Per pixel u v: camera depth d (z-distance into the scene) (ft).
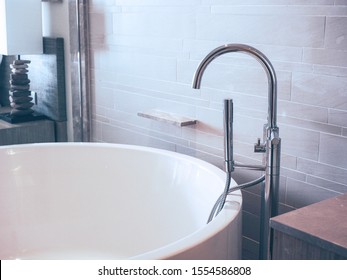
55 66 10.37
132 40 8.55
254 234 6.89
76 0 9.52
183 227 6.75
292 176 6.22
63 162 7.87
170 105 7.97
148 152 7.44
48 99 10.77
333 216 4.00
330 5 5.53
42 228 7.77
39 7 10.41
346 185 5.63
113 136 9.36
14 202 7.71
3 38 10.16
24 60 10.63
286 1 5.99
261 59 5.14
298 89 6.00
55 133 10.68
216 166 7.24
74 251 7.68
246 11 6.50
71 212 7.82
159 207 7.20
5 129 9.91
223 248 4.86
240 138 6.86
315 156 5.92
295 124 6.10
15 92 10.46
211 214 5.43
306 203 6.10
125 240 7.50
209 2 7.02
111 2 8.88
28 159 7.79
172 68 7.82
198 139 7.57
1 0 10.05
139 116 8.64
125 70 8.81
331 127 5.69
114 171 7.70
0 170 7.64
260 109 6.51
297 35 5.92
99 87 9.54
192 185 6.73
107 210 7.70
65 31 10.23
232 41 6.75
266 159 5.37
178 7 7.54
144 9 8.19
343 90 5.51
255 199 6.82
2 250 7.57
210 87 7.22
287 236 3.84
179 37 7.60
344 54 5.45
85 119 9.92
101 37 9.28
